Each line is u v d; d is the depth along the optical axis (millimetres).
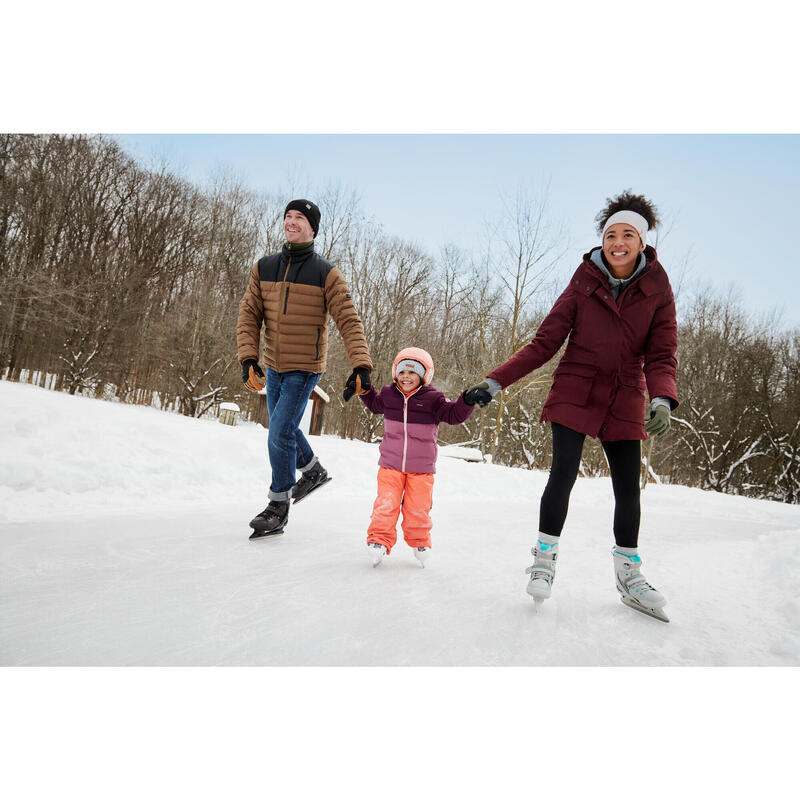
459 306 24938
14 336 18672
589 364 2602
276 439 3570
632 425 2607
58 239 19562
